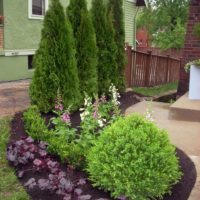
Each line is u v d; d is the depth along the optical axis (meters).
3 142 4.34
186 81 8.24
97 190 3.36
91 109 4.72
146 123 3.39
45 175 3.62
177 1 30.81
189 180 3.66
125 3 17.31
